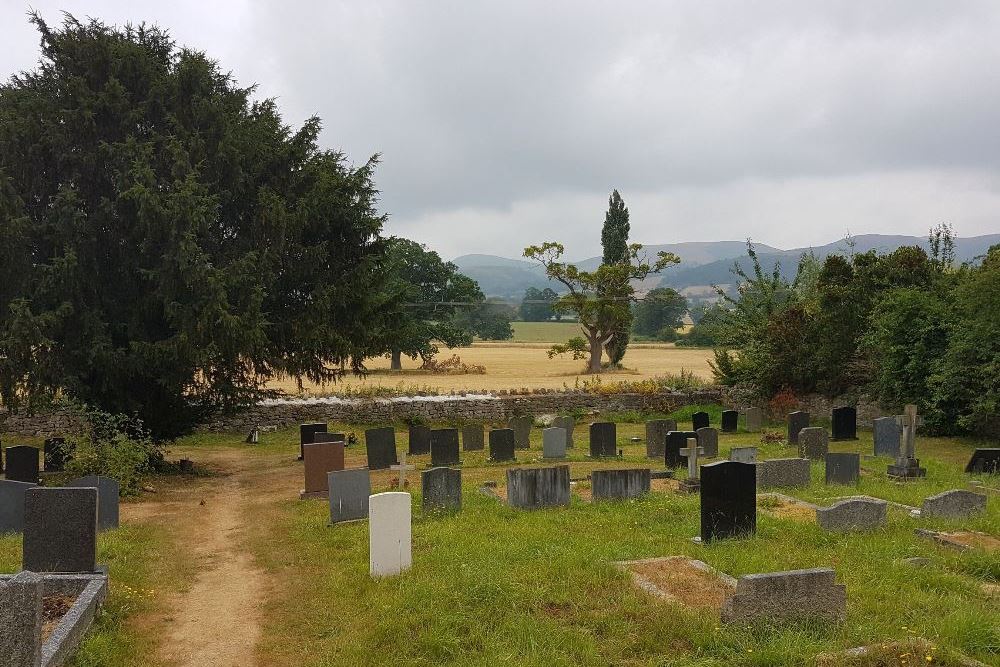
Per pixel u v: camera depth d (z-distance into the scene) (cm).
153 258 1991
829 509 1233
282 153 2231
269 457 2639
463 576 947
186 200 1864
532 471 1489
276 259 2084
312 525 1392
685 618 796
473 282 7081
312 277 2238
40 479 1866
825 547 1132
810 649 712
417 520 1383
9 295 1852
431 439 2267
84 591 886
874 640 740
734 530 1174
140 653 784
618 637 771
